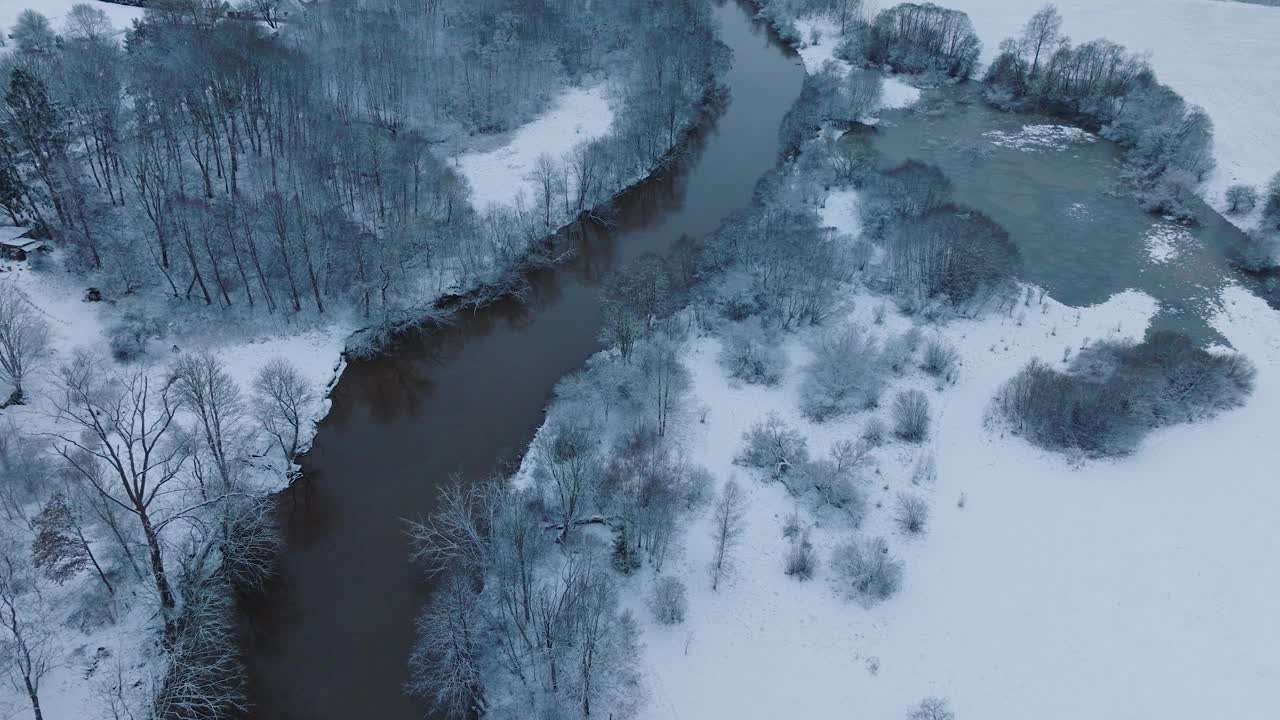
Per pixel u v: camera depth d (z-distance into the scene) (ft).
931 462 252.21
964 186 409.90
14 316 255.29
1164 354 284.41
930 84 522.88
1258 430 266.36
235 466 242.37
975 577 221.87
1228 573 221.46
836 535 232.53
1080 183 415.03
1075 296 332.39
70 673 192.13
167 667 196.85
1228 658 202.08
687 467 247.09
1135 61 475.72
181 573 214.07
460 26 501.15
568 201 379.76
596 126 443.73
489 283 334.44
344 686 201.98
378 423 279.49
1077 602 215.51
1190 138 410.31
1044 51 520.42
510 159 408.87
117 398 257.34
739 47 581.94
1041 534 233.35
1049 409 261.85
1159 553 227.20
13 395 251.19
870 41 545.44
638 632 205.16
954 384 285.02
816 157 405.80
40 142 309.01
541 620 199.72
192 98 337.11
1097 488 246.47
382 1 513.45
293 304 307.78
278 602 221.87
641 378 271.08
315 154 355.97
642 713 189.78
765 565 224.12
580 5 558.97
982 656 203.51
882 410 274.16
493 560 201.46
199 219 308.19
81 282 294.05
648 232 374.63
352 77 416.87
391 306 315.78
